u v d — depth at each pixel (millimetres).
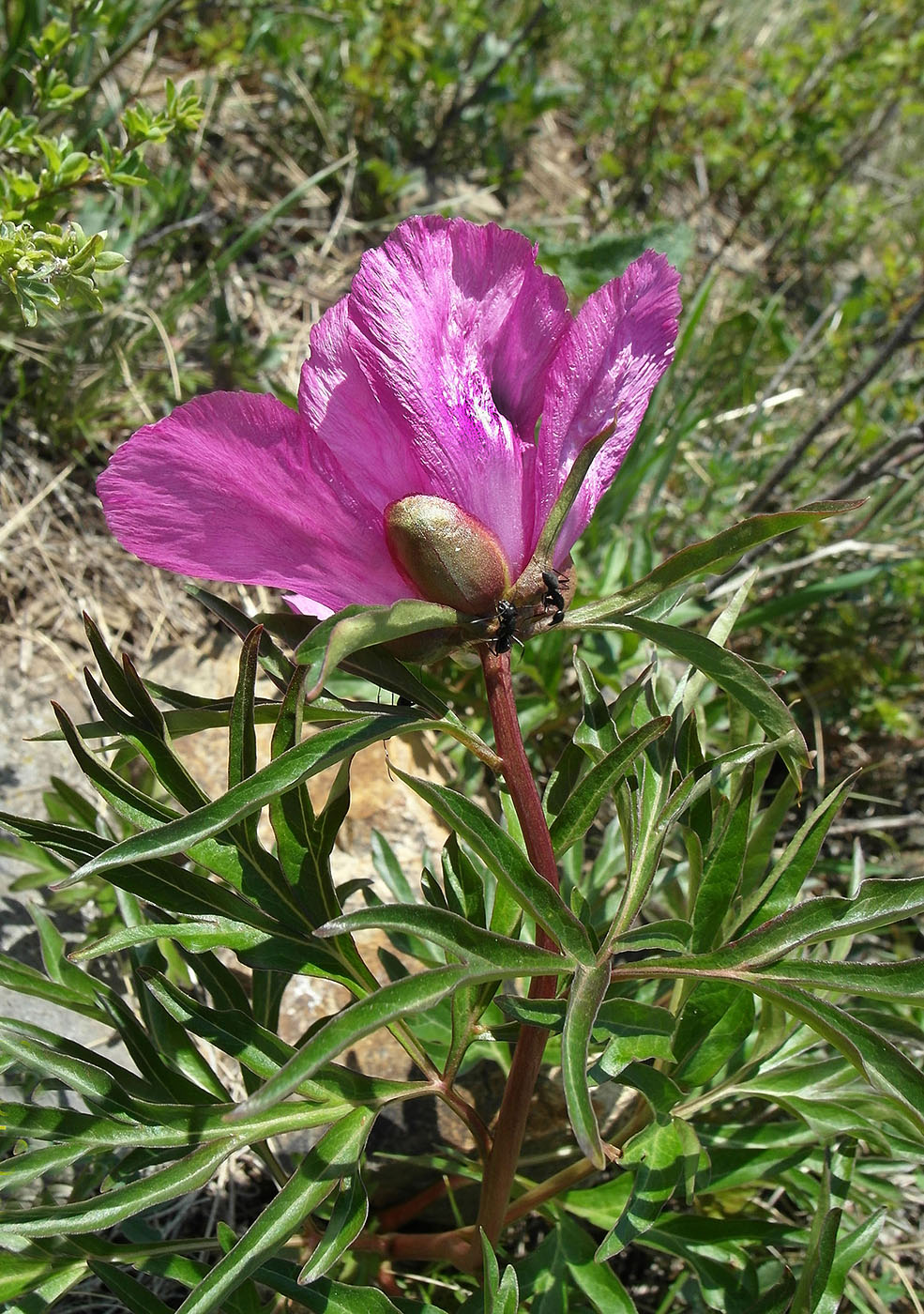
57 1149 181
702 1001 224
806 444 420
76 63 396
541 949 167
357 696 330
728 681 172
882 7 585
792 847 209
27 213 280
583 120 629
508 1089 203
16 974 217
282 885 192
